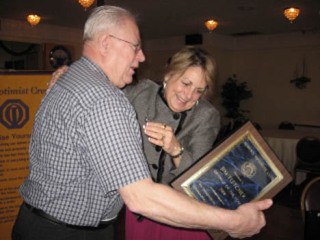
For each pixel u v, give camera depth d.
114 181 0.82
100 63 1.02
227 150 1.16
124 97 0.94
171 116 1.49
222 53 9.32
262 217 0.98
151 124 1.26
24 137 2.09
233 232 0.95
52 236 1.00
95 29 1.00
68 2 5.52
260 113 9.32
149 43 10.03
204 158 1.15
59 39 8.34
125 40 1.01
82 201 0.99
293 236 3.36
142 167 0.83
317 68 8.20
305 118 8.48
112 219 1.15
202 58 1.37
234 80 9.38
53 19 7.25
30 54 9.05
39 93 2.10
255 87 9.37
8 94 2.02
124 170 0.82
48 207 1.00
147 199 0.82
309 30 8.12
